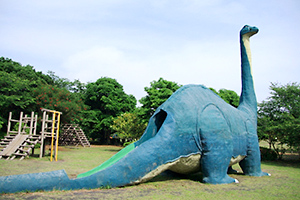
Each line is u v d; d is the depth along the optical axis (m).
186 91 6.63
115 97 27.12
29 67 23.33
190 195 5.11
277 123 14.09
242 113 7.93
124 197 4.71
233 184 6.32
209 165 6.23
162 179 6.72
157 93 14.45
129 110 28.25
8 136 11.71
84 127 26.41
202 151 6.25
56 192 4.76
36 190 4.70
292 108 14.29
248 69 8.78
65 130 21.78
